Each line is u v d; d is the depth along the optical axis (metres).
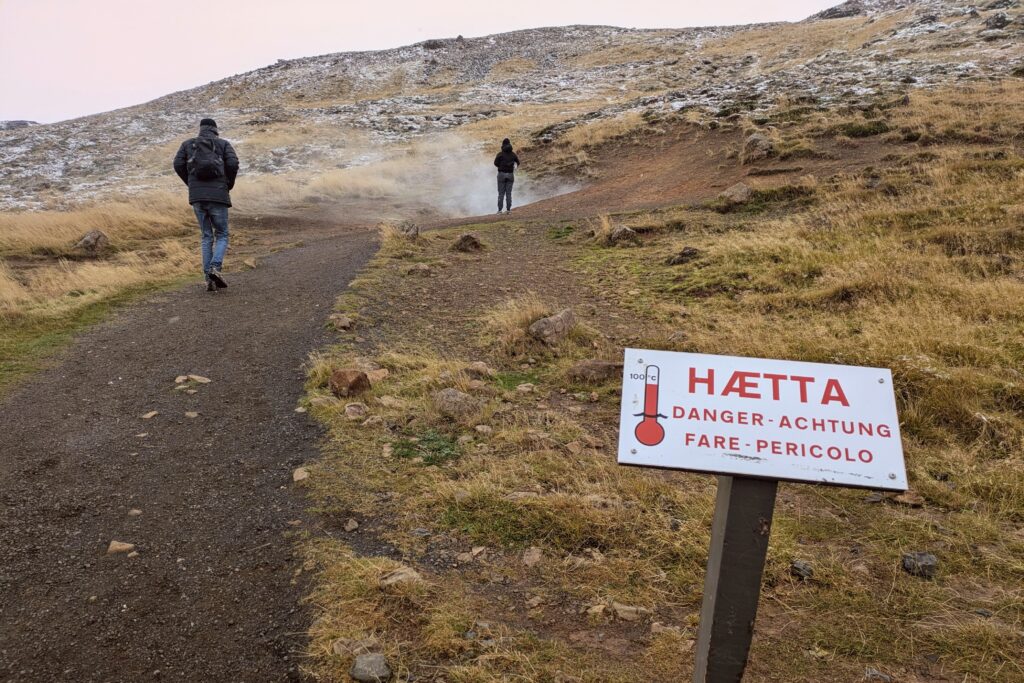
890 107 17.27
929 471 4.16
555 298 8.20
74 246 11.89
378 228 13.73
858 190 11.66
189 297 8.27
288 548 3.36
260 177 23.56
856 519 3.70
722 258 9.30
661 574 3.17
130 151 31.05
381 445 4.39
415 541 3.40
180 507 3.75
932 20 34.62
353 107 39.59
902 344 5.72
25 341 6.65
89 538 3.47
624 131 21.61
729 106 21.53
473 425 4.66
